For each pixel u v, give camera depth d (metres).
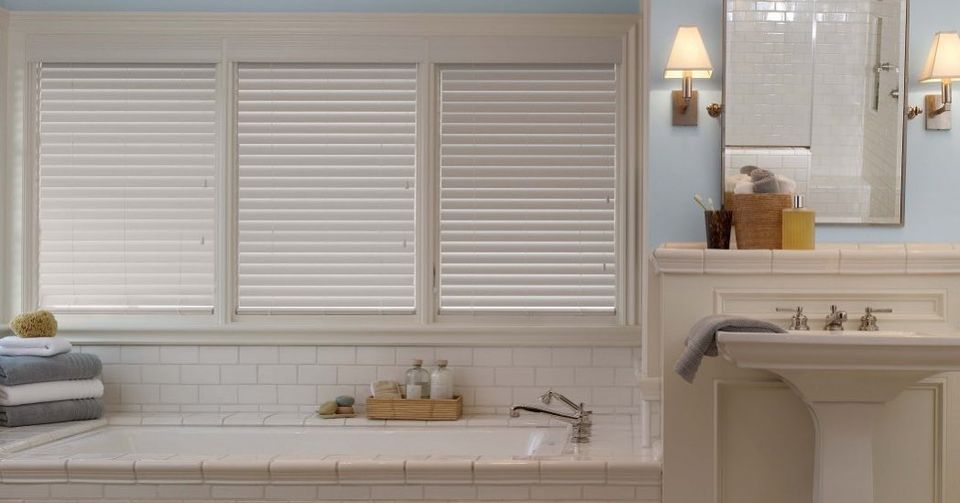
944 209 3.83
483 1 4.79
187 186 4.82
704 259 3.60
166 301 4.83
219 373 4.79
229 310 4.78
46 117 4.84
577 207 4.76
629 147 4.71
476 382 4.75
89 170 4.84
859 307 3.63
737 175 3.84
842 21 3.84
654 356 3.90
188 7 4.82
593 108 4.76
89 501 3.70
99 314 4.84
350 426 4.52
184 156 4.82
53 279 4.85
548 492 3.64
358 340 4.75
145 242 4.84
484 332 4.72
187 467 3.66
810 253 3.60
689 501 3.62
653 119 3.89
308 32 4.77
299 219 4.80
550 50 4.73
